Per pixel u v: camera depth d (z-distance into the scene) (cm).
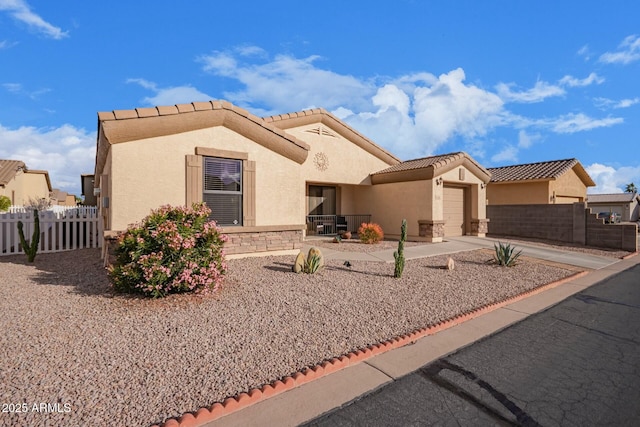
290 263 942
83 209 1383
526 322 574
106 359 396
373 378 382
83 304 573
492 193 2316
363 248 1312
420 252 1227
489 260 1093
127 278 603
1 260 1009
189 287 606
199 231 646
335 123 1638
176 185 879
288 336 475
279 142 1034
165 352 417
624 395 352
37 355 400
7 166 2831
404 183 1644
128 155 821
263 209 1022
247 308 576
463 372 399
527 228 1823
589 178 2384
